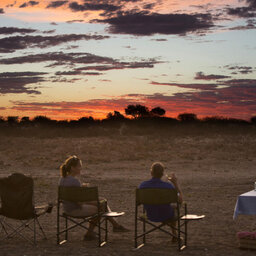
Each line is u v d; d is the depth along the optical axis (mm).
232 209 10211
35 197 12109
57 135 38156
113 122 44969
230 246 6562
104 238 7195
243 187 14188
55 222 8625
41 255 5910
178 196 6637
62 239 7105
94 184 15062
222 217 9203
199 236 7352
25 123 45406
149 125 43969
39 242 6848
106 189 13844
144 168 20484
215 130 41938
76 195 6543
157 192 6316
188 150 27812
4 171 19578
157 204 6359
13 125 44125
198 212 9836
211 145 30016
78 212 6691
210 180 16047
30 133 39281
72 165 6758
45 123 45125
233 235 7434
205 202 11273
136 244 6414
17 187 6680
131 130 40312
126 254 5992
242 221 8711
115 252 6113
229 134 39250
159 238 7199
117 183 15328
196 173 18734
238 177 17000
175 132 40406
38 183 14859
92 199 6586
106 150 27688
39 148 29156
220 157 24391
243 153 26266
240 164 21812
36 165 21422
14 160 23922
